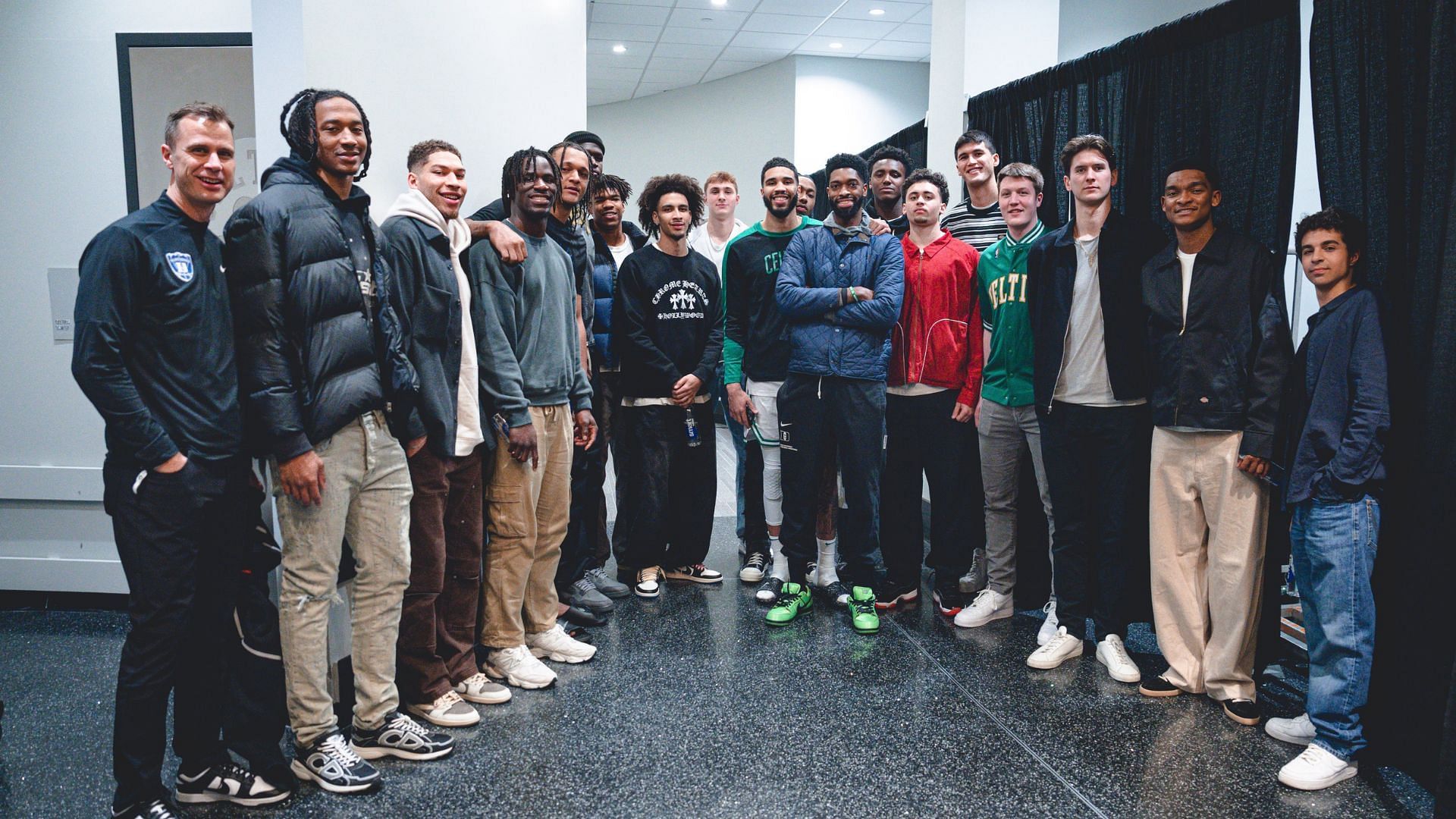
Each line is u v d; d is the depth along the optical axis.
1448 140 1.99
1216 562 2.49
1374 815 1.97
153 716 1.84
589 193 3.13
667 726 2.39
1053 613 2.97
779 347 3.37
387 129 2.64
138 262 1.73
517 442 2.49
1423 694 2.04
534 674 2.65
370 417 2.04
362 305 2.02
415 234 2.19
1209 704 2.55
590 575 3.55
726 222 4.13
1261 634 2.54
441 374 2.25
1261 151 2.57
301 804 2.00
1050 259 2.82
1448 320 1.97
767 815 1.96
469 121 2.95
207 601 1.94
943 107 4.46
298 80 2.28
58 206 3.33
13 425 3.38
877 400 3.12
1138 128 3.04
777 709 2.50
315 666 2.04
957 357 3.20
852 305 3.04
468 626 2.56
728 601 3.49
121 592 3.41
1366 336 2.09
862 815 1.96
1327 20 2.25
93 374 1.68
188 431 1.81
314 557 2.00
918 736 2.34
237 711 1.99
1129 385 2.68
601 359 3.55
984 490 3.34
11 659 2.90
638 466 3.48
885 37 8.89
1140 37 3.01
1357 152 2.21
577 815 1.96
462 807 1.99
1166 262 2.55
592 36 8.94
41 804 2.00
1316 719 2.16
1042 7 4.25
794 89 9.61
